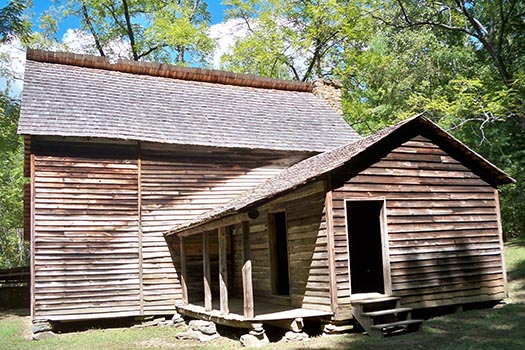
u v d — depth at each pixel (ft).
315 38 97.45
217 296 51.93
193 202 50.88
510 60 83.41
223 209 37.55
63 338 41.22
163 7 103.19
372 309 36.11
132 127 49.19
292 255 39.96
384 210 37.96
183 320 47.14
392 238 37.91
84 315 44.75
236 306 43.68
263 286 45.24
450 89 82.33
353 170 37.19
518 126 80.69
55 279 44.32
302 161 53.26
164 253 48.96
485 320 36.27
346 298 35.14
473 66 90.33
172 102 56.54
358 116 98.48
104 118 49.06
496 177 43.73
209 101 59.57
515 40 80.64
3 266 140.15
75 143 46.96
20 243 140.67
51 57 55.93
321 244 36.24
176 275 49.14
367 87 105.19
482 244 42.14
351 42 97.96
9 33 65.21
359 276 53.31
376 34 99.81
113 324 46.88
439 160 41.37
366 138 44.16
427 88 90.74
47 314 43.55
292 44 96.37
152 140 48.32
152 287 47.91
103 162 47.73
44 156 45.62
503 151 81.10
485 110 70.59
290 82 69.41
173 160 50.80
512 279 51.01
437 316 39.32
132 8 105.50
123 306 46.42
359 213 54.54
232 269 52.54
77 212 45.96
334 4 91.50
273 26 97.30
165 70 61.41
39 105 47.62
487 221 42.83
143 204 48.75
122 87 56.08
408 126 40.29
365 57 94.17
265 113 61.00
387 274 37.19
